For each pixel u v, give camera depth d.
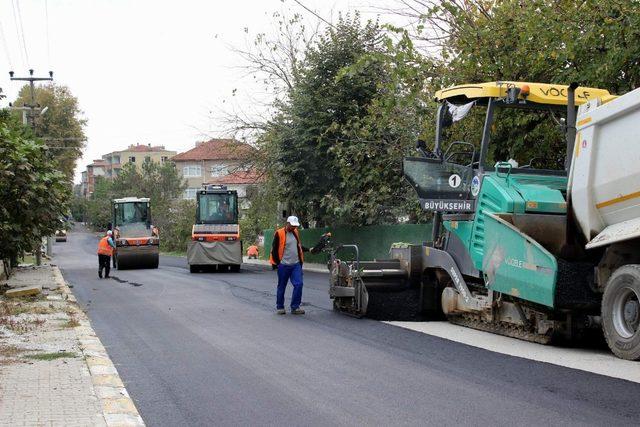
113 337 11.10
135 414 6.36
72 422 5.96
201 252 28.81
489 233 10.41
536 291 9.37
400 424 5.99
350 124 26.80
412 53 17.72
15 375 7.86
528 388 7.11
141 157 143.38
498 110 11.75
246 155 35.69
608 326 8.68
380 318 12.75
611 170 8.80
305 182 30.36
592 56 14.43
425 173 11.74
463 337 10.48
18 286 20.09
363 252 28.59
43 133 71.75
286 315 13.50
